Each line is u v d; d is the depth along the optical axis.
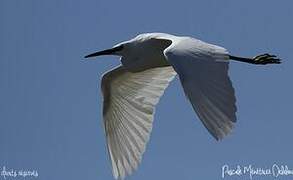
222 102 10.72
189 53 11.23
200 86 10.88
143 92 15.08
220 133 10.58
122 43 14.59
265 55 14.52
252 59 14.52
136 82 15.11
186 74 11.03
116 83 15.14
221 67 11.10
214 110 10.69
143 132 15.02
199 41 11.54
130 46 14.50
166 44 14.16
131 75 15.05
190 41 11.48
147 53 14.38
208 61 11.15
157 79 14.99
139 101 15.08
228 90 10.80
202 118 10.71
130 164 14.99
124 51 14.56
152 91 15.02
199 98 10.80
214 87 10.88
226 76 10.99
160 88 14.98
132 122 15.11
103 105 15.23
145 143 14.97
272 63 14.50
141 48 14.39
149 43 14.31
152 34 14.30
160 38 14.02
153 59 14.40
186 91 10.90
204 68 11.05
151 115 15.00
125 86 15.15
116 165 15.12
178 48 11.34
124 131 15.16
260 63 14.50
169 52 11.34
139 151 14.97
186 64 11.14
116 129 15.23
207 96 10.79
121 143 15.16
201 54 11.23
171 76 14.95
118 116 15.25
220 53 11.27
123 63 14.63
